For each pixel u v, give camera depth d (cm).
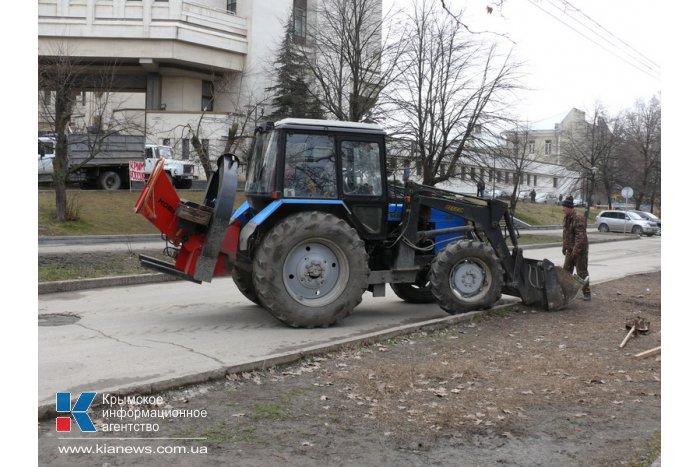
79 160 2858
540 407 528
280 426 472
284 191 838
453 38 2195
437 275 903
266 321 875
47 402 479
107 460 408
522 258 991
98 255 1552
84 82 3553
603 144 4862
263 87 4309
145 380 552
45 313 898
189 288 1197
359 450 434
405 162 2330
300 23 3672
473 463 419
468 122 2258
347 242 837
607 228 4009
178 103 4306
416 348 722
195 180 3494
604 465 418
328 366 634
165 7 3975
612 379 612
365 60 2438
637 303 1061
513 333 816
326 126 866
